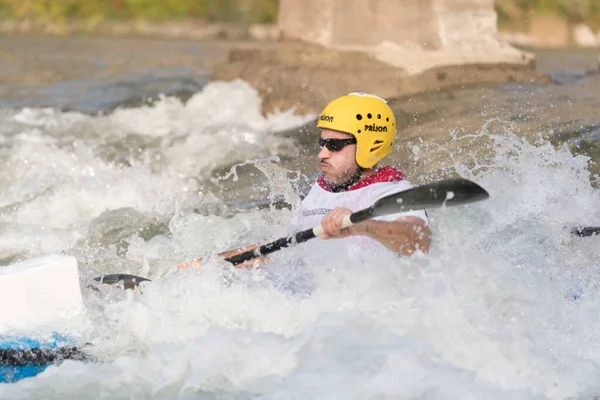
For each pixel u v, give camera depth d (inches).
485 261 625.9
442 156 993.5
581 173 823.1
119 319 628.7
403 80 1429.6
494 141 1012.5
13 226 965.8
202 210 981.8
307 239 659.4
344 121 674.8
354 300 628.7
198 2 3858.3
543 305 607.8
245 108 1517.0
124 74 2214.6
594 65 2106.3
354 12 1529.3
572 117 1187.3
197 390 542.9
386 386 529.0
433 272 618.8
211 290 657.6
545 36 3548.2
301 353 571.2
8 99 1827.0
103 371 571.5
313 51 1560.0
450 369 545.3
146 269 789.2
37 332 603.5
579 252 709.3
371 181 692.7
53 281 613.3
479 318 586.9
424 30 1502.2
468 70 1461.6
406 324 590.9
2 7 3661.4
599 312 622.8
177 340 613.3
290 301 643.5
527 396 521.0
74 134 1435.8
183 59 2571.4
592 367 556.7
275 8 3855.8
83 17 3710.6
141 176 1154.7
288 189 798.5
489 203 761.0
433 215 730.8
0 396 549.0
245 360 570.3
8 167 1213.7
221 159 1220.5
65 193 1085.8
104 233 920.3
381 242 640.4
